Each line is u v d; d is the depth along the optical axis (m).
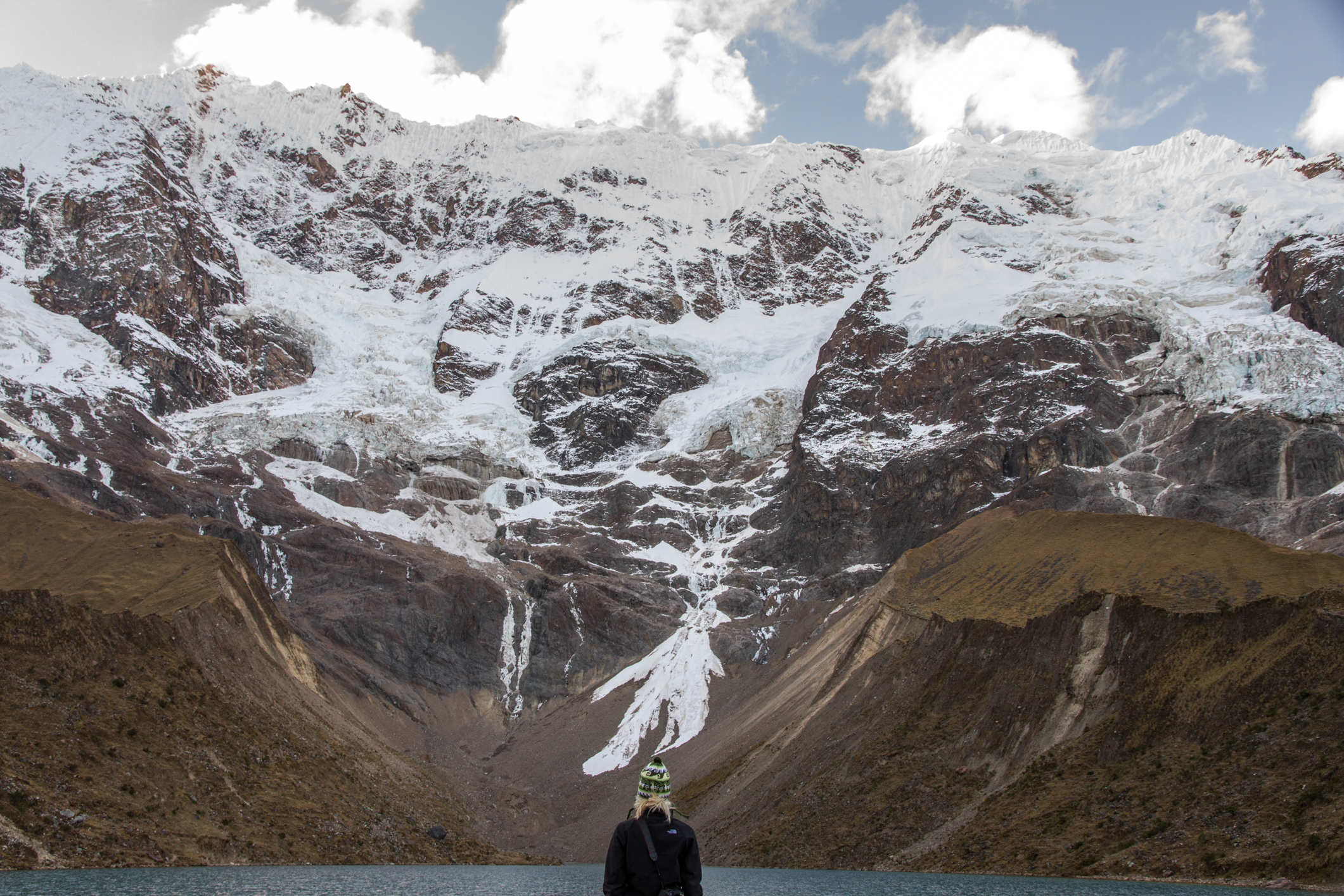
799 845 87.44
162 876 57.75
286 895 49.62
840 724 102.44
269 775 83.25
